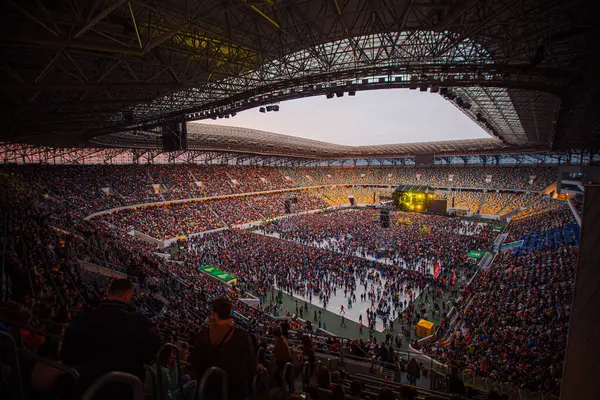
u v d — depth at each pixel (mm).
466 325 20766
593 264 7312
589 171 40531
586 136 32625
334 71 22859
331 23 18562
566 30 14961
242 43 18656
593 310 7336
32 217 22406
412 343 21359
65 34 11211
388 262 40781
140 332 2814
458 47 20047
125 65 17203
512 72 19156
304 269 35031
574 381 7641
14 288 10797
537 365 13586
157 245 44125
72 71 19359
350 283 32375
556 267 24656
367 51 24156
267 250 41281
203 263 37062
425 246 43844
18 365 2941
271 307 28500
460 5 12625
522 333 16797
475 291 26141
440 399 7777
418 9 16375
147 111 31625
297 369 7238
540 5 12992
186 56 21234
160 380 3623
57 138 38562
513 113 37344
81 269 17797
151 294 17672
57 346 4047
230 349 3146
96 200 46938
